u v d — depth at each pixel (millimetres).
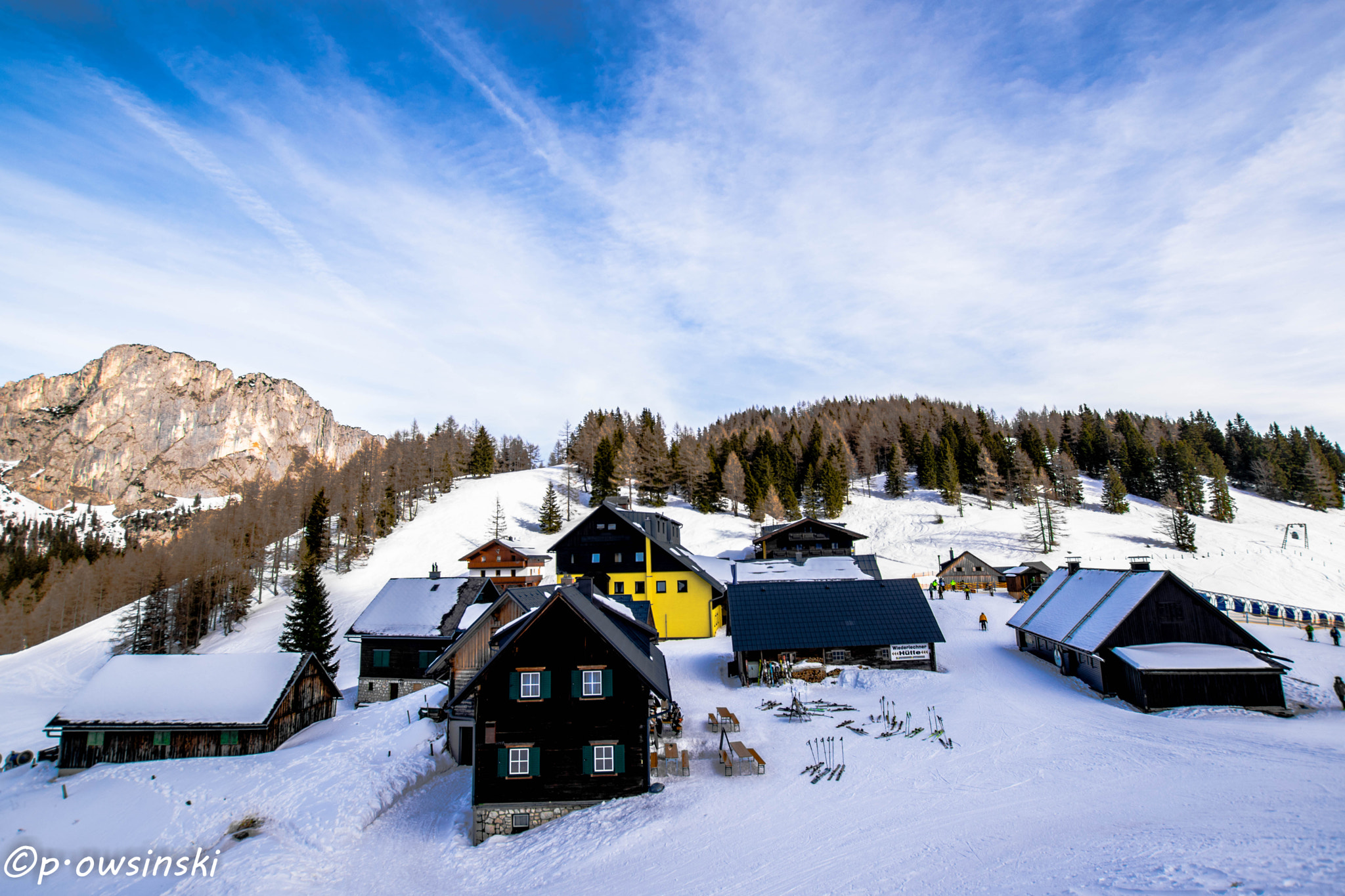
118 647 74750
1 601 120812
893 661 42281
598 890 18344
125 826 25938
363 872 21984
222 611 80688
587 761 24266
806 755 27859
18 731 48406
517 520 115625
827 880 17219
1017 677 39688
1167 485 120688
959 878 16406
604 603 30891
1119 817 19375
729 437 161625
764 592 45062
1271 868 14188
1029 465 120438
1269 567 80875
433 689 43656
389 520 111500
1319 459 122250
